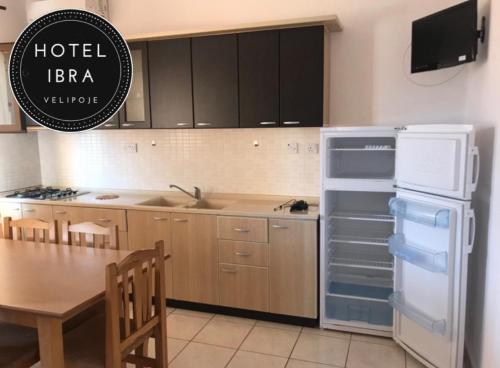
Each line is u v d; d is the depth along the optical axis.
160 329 2.21
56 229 2.77
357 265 3.24
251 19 3.55
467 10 2.48
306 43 3.10
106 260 2.35
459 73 3.05
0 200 3.96
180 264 3.46
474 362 2.61
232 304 3.35
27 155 4.43
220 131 3.80
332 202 3.30
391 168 3.28
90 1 3.67
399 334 2.85
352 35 3.31
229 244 3.28
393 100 3.26
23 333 2.13
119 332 1.89
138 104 3.68
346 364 2.71
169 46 3.45
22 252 2.52
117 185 4.25
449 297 2.40
